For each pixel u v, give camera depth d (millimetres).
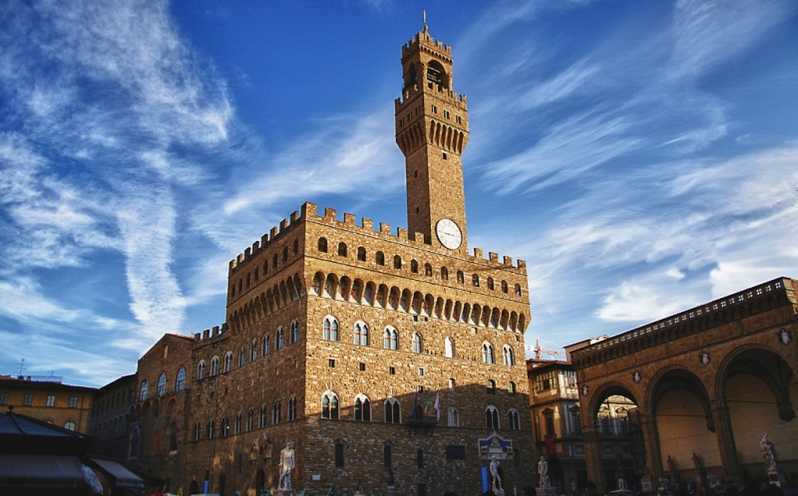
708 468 87938
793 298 67188
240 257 102625
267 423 85500
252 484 85250
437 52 111188
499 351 101500
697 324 77062
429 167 102938
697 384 87062
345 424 80812
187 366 107938
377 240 92062
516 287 107375
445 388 92688
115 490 41094
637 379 84625
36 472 25734
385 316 89938
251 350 94188
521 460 97438
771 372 77500
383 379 86562
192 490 97938
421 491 84625
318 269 84375
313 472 76312
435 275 96938
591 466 90125
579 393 94062
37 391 131500
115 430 126812
